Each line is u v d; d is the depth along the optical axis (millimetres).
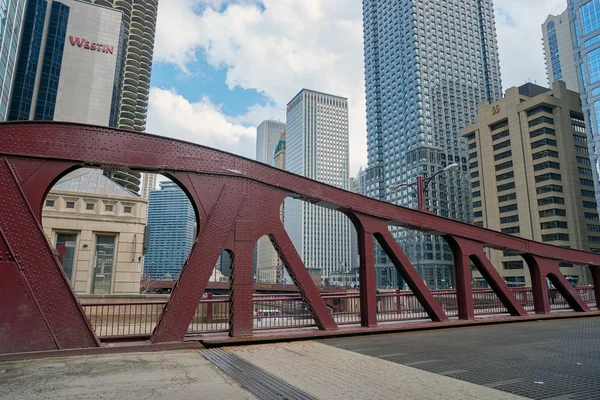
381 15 162875
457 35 153250
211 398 5168
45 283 7574
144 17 108625
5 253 7367
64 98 79562
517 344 9648
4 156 7648
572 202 91312
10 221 7480
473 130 111375
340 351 8602
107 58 84688
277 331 10391
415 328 11750
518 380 6281
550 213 91812
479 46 157750
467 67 152250
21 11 55938
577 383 6133
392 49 154625
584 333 11586
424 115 137250
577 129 98562
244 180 9844
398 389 5684
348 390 5613
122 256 21266
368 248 11586
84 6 85125
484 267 14133
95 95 81812
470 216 135875
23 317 7324
